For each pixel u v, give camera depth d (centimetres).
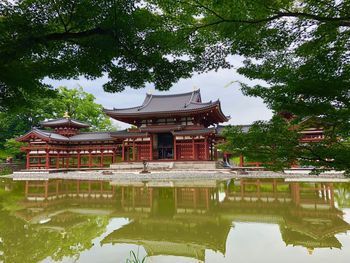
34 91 566
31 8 420
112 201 1513
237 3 363
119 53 503
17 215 1159
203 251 691
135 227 943
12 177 3497
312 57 373
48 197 1712
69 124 4853
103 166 4578
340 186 1972
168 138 4391
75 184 2495
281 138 393
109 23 440
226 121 4712
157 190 1927
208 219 1052
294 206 1293
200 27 434
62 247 734
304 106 356
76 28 464
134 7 430
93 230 909
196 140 3969
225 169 3456
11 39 423
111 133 4322
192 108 4075
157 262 627
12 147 5006
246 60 429
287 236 807
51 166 4544
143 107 4669
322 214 1108
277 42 390
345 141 396
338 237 790
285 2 349
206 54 471
